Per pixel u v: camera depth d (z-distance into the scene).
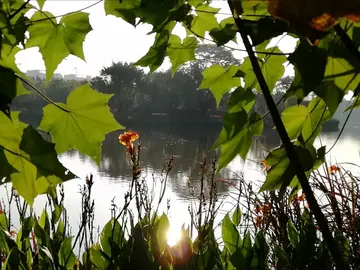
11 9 0.96
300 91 0.83
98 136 1.00
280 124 0.84
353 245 2.19
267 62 1.14
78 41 1.05
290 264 1.66
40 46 1.04
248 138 1.06
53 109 0.98
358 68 0.85
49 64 1.06
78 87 0.98
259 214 2.88
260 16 0.87
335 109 0.88
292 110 1.07
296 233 1.72
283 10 0.61
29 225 1.97
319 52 0.82
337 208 2.48
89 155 1.01
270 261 2.19
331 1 0.58
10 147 0.88
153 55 1.19
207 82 1.30
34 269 1.75
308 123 1.08
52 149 0.87
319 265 1.61
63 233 2.07
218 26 1.23
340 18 0.59
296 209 2.54
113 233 1.71
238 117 1.04
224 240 1.67
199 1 1.12
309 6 0.59
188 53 1.28
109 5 1.07
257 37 0.83
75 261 1.86
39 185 0.90
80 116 0.99
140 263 1.55
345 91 0.87
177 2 1.05
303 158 1.01
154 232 1.65
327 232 0.85
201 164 2.35
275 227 2.50
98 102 0.98
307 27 0.61
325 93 0.87
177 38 1.25
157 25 1.06
